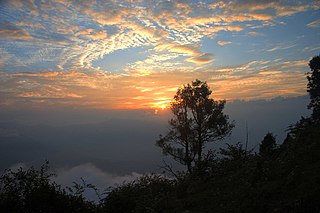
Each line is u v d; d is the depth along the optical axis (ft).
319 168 28.04
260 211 25.90
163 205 37.99
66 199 28.86
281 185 28.84
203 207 33.35
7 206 26.89
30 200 27.35
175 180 53.21
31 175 28.89
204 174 49.80
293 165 31.89
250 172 38.42
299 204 23.27
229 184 39.06
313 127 40.75
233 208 29.04
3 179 28.07
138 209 36.65
